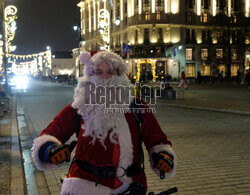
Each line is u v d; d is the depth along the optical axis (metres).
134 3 55.97
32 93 27.53
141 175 2.06
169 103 16.95
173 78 54.88
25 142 7.59
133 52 56.31
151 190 4.32
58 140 2.02
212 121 10.71
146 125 2.08
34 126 9.86
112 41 66.38
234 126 9.67
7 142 7.34
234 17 57.44
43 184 4.65
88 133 1.96
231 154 6.30
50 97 22.53
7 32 22.81
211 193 4.16
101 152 1.93
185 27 55.81
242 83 43.28
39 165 1.96
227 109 13.59
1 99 14.73
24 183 4.68
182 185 4.50
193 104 16.25
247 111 12.73
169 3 54.44
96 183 1.88
